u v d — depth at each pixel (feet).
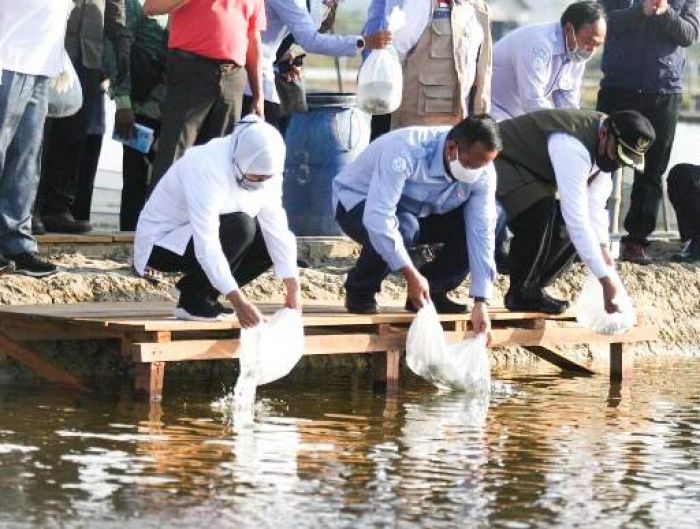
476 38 44.14
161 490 26.63
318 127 48.42
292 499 26.45
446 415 34.99
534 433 33.17
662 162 51.60
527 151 40.06
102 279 41.88
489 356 44.21
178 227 35.14
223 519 25.02
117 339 39.22
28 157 39.93
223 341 35.50
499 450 31.24
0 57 38.37
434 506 26.53
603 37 44.19
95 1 43.75
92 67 43.80
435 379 38.34
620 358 42.68
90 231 45.68
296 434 31.89
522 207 40.06
